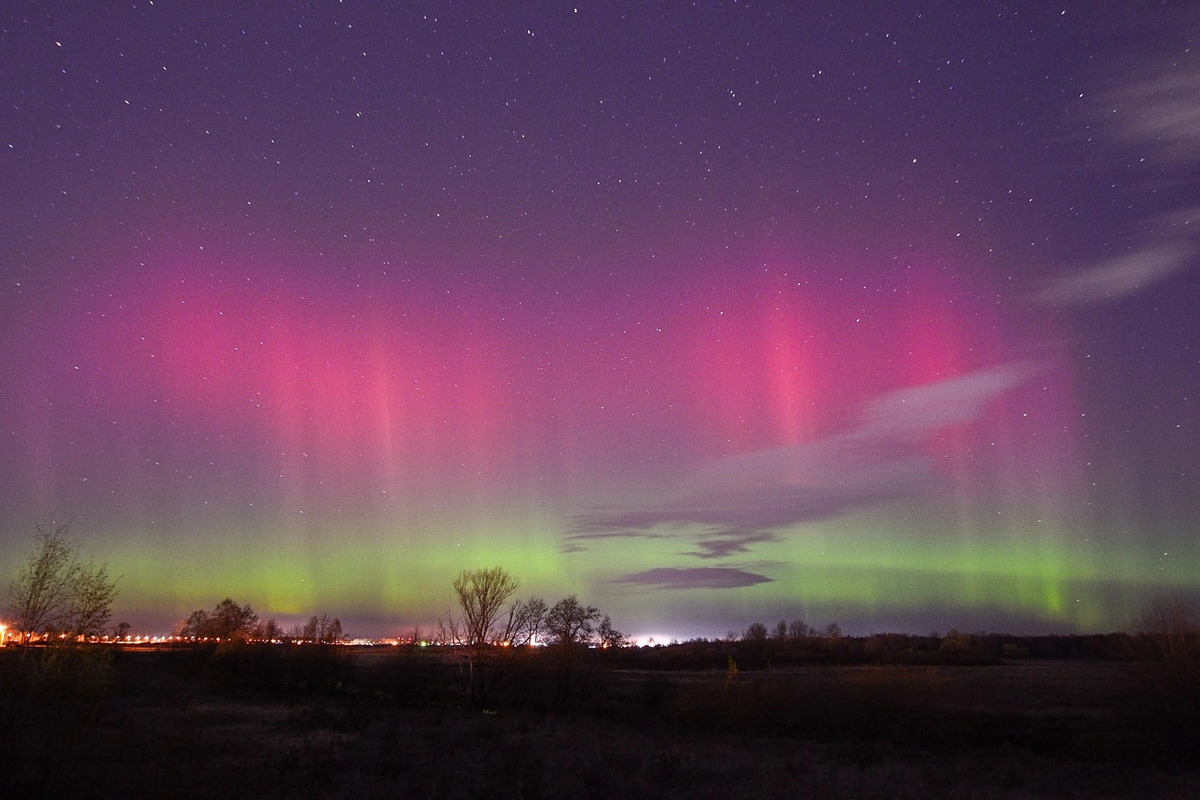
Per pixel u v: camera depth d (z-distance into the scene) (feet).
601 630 140.26
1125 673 112.78
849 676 160.15
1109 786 69.82
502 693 135.13
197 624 214.69
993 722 115.85
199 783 54.85
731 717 116.67
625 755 75.00
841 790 61.36
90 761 60.59
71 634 52.39
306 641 159.43
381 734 85.10
